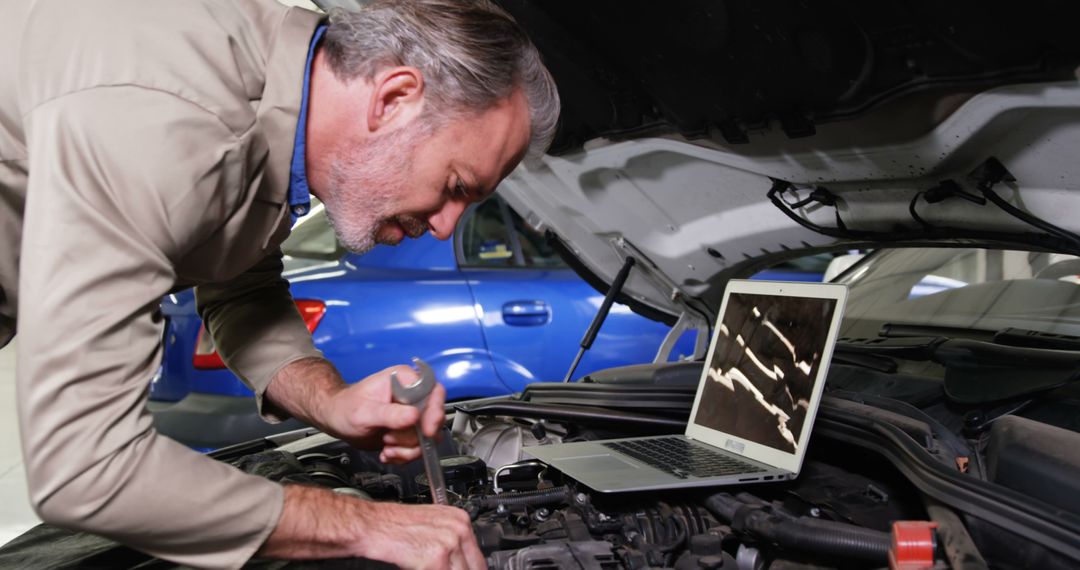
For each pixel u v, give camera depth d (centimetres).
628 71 172
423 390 125
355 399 133
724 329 195
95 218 96
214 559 107
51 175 97
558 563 128
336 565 124
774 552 140
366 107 114
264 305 162
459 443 211
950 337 191
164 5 110
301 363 157
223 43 110
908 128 153
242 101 109
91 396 97
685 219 224
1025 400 156
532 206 245
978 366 170
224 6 116
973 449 151
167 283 104
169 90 101
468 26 114
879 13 130
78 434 96
